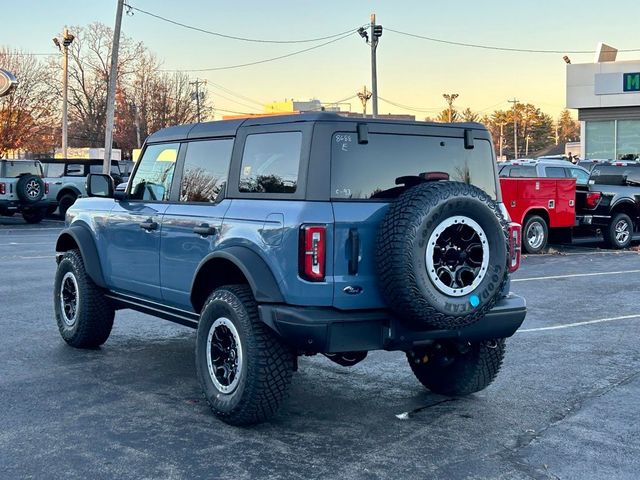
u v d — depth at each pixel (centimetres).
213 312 551
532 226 1712
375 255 499
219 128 605
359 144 527
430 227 481
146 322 932
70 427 542
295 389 652
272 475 457
